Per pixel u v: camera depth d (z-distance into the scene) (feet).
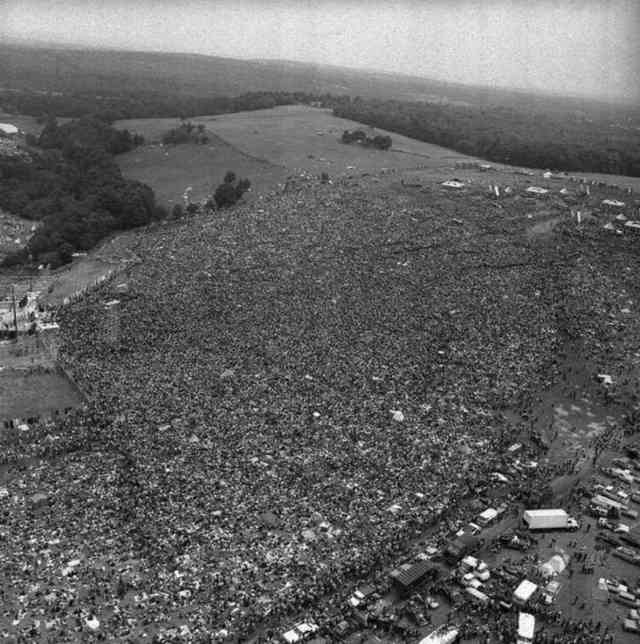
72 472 326.85
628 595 268.41
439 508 309.42
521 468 349.20
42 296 574.97
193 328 494.59
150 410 380.78
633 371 465.88
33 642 228.84
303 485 318.24
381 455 344.90
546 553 293.23
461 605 261.03
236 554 274.16
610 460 367.04
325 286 576.61
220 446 346.54
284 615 249.34
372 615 251.60
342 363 443.73
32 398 406.62
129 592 254.06
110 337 481.05
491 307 550.36
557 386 441.27
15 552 270.46
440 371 442.09
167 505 300.61
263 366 436.76
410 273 613.52
